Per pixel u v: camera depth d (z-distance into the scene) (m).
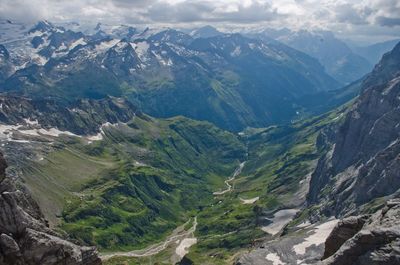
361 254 60.56
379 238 60.31
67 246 62.97
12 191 66.31
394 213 73.12
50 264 60.56
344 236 82.94
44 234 62.25
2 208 61.16
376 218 77.94
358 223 82.44
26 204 70.31
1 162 65.12
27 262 59.56
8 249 58.44
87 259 65.88
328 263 62.19
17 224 61.28
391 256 57.62
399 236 59.47
